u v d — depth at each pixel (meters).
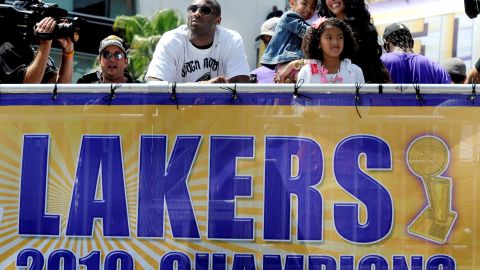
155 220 9.10
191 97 9.17
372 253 8.85
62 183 9.23
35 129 9.30
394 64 12.72
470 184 8.83
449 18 17.66
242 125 9.10
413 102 8.95
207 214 9.05
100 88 9.25
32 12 11.86
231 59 11.50
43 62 11.70
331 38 11.23
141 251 9.09
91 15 46.09
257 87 9.09
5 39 11.98
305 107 9.05
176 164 9.13
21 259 9.20
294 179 9.00
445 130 8.89
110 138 9.23
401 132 8.94
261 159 9.05
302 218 8.96
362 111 8.98
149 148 9.17
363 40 12.38
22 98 9.34
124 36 47.34
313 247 8.92
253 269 8.96
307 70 11.42
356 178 8.95
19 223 9.23
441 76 12.73
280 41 13.06
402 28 13.31
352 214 8.91
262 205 9.01
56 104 9.30
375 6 18.67
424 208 8.85
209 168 9.10
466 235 8.79
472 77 13.87
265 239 8.97
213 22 11.33
